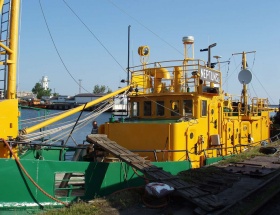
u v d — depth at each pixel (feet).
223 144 49.83
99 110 43.14
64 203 29.71
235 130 58.54
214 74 51.44
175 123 41.86
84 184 31.45
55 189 29.91
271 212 33.17
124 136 44.50
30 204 28.22
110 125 45.73
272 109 85.71
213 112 50.31
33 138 32.22
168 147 41.52
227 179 38.81
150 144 42.65
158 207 29.43
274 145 67.77
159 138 42.16
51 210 27.78
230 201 30.99
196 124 45.16
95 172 32.17
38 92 388.98
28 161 28.48
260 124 73.26
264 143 70.33
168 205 30.17
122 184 34.17
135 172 34.65
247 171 43.14
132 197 31.32
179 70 48.06
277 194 37.58
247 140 64.59
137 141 43.52
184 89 47.50
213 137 48.47
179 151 39.24
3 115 29.09
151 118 48.42
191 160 43.83
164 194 28.94
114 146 34.71
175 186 30.45
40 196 28.84
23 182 28.07
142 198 30.94
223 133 53.67
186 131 43.24
